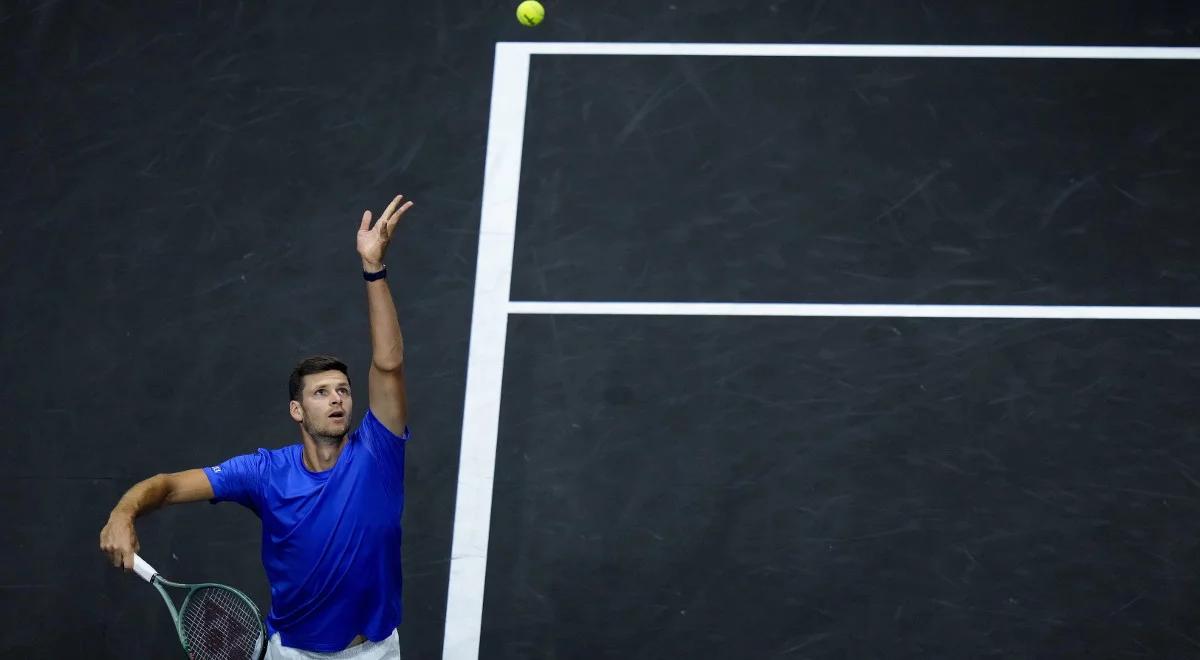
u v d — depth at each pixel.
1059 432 28.91
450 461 28.98
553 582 27.48
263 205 32.78
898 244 31.58
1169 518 27.78
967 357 29.98
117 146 33.78
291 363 30.44
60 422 29.81
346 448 22.09
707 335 30.58
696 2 35.50
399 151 33.47
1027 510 28.00
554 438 29.28
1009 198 32.06
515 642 26.72
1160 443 28.69
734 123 33.56
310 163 33.38
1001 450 28.77
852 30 34.81
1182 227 31.34
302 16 35.78
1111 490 28.17
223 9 35.81
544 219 32.31
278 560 21.92
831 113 33.56
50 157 33.66
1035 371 29.72
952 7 34.94
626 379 30.02
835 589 27.23
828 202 32.31
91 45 35.47
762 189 32.53
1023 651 26.38
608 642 26.72
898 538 27.78
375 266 21.78
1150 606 26.78
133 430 29.70
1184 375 29.47
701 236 31.95
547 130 33.66
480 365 30.28
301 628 22.06
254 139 33.78
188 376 30.38
